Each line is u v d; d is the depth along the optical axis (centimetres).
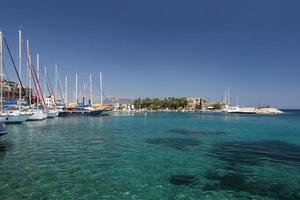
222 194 1384
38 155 2256
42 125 5288
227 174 1748
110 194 1363
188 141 3300
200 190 1438
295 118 10231
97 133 4081
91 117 9162
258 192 1418
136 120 8038
